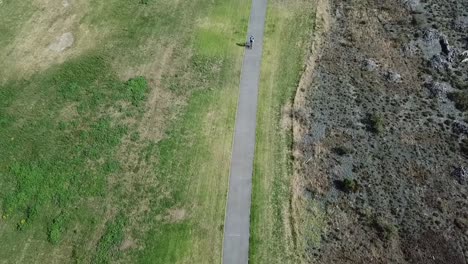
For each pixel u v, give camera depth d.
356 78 41.38
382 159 36.31
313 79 41.12
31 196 33.91
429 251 31.72
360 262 31.14
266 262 30.89
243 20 45.19
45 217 32.94
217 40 43.47
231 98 39.28
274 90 39.91
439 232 32.59
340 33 45.03
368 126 38.22
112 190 34.19
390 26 45.84
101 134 37.19
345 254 31.50
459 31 45.25
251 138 36.91
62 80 40.56
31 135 37.09
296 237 32.06
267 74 41.03
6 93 39.59
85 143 36.69
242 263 30.80
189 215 32.88
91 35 43.97
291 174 35.12
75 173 34.97
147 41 43.53
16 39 43.56
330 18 46.34
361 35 44.94
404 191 34.59
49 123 37.78
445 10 47.09
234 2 46.81
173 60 42.00
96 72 41.16
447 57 43.00
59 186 34.31
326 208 33.66
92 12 45.84
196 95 39.50
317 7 46.84
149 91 39.91
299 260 31.12
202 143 36.53
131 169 35.22
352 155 36.47
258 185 34.38
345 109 39.25
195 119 37.97
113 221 32.72
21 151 36.22
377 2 47.62
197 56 42.25
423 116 39.00
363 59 42.84
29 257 31.28
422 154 36.66
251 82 40.38
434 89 40.56
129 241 31.80
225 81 40.44
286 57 42.41
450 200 34.19
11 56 42.25
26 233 32.28
